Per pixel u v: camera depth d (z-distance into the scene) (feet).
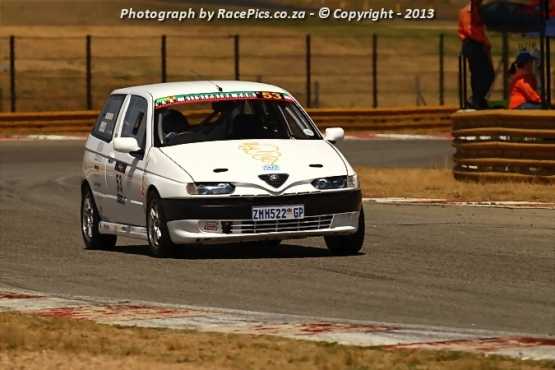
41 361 80.89
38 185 247.91
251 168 132.46
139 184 139.13
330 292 112.68
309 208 131.75
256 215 130.72
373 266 128.26
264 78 598.34
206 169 132.77
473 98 235.61
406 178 230.48
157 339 87.76
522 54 221.46
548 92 219.00
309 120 144.56
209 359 80.74
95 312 100.58
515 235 152.97
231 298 110.52
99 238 151.23
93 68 575.79
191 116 269.44
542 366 77.05
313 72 614.75
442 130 408.26
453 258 133.69
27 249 151.74
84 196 154.40
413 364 77.97
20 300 107.65
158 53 628.69
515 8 229.45
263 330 91.15
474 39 232.53
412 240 149.79
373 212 184.03
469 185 211.61
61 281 123.34
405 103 556.51
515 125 209.77
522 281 117.80
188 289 115.85
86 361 80.74
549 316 99.76
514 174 209.15
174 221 132.57
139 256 140.15
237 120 141.38
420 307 104.63
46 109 488.02
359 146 346.33
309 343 85.35
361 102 552.82
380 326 92.53
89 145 155.02
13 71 396.78
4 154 322.75
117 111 151.23
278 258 134.82
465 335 88.48
